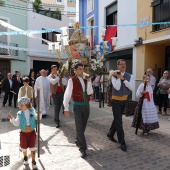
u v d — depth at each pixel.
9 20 19.25
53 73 6.86
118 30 11.95
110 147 5.00
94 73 7.23
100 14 14.22
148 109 5.79
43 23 22.30
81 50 7.32
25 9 20.39
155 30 9.27
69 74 6.70
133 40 10.70
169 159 4.32
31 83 10.46
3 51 18.81
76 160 4.33
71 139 5.59
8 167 4.04
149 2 9.55
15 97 10.25
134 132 6.07
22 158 4.43
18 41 20.27
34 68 22.77
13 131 6.17
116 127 4.89
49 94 8.24
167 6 8.84
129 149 4.86
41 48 22.38
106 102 10.95
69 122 7.29
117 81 4.76
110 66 13.51
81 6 17.27
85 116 4.64
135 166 4.05
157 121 5.89
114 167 4.02
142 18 10.03
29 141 4.05
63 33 6.89
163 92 8.12
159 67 10.30
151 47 10.09
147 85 5.89
